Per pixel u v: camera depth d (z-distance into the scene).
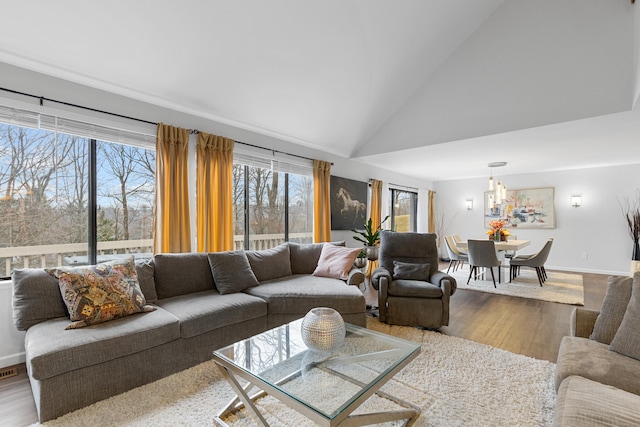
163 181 3.03
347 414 1.28
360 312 2.84
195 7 2.38
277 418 1.70
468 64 3.93
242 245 4.02
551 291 4.55
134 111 2.93
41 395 1.62
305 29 2.90
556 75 3.32
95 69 2.53
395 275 3.38
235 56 2.86
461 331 3.00
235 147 3.74
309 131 4.30
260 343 1.90
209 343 2.34
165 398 1.86
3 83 2.27
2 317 2.28
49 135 2.59
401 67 3.89
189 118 3.33
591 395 1.22
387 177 6.52
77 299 2.03
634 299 1.64
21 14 2.05
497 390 1.95
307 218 4.89
